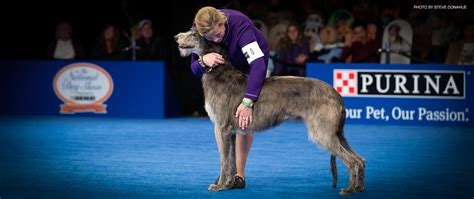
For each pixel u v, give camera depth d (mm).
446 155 8211
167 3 14086
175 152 8398
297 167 7305
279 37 12672
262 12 13102
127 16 13258
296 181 6477
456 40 12031
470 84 11094
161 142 9320
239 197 5719
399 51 11438
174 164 7484
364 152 8461
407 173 6938
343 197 5688
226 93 5773
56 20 14656
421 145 9078
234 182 6070
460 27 12078
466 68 11094
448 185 6262
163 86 12398
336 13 12562
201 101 12922
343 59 12227
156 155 8148
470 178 6641
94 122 11812
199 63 5832
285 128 10961
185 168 7211
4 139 9578
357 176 5770
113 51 13125
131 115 12539
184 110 13148
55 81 12797
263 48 5973
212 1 13633
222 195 5801
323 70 11594
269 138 9750
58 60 12789
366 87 11477
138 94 12508
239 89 5773
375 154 8289
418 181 6465
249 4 13680
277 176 6750
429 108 11273
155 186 6199
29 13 14703
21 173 6906
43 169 7145
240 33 5770
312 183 6367
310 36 12547
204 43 5797
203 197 5715
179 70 12984
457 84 11141
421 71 11242
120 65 12531
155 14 14078
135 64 12484
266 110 5711
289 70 12320
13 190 6023
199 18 5617
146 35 12781
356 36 12125
